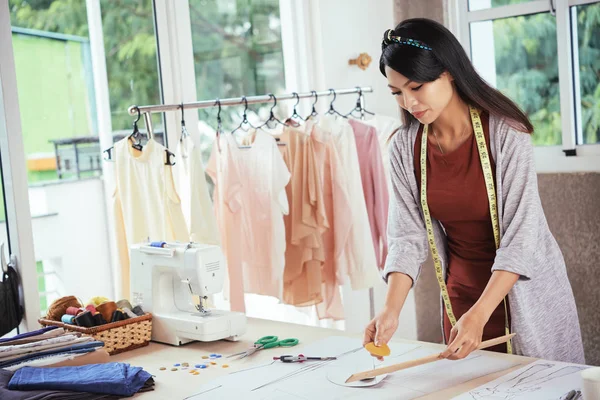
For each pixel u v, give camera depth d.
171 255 2.11
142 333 2.11
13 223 2.42
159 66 2.95
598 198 3.27
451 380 1.64
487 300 1.72
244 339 2.12
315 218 2.86
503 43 3.63
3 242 2.48
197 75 3.08
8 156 2.39
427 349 1.87
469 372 1.68
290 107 3.47
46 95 2.72
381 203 3.08
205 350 2.04
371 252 3.02
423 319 3.83
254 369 1.82
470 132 1.89
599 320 3.34
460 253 2.06
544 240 1.96
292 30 3.41
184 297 2.20
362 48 3.57
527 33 3.55
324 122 3.03
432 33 1.73
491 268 1.94
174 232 2.47
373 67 3.62
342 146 2.94
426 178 1.97
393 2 3.64
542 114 3.55
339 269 2.97
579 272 3.37
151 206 2.51
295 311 3.40
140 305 2.21
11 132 2.38
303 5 3.37
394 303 1.88
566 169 3.45
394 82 1.77
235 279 2.71
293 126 2.90
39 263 2.78
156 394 1.70
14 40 2.62
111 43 2.87
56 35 2.74
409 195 2.02
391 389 1.61
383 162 3.30
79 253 2.89
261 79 3.35
